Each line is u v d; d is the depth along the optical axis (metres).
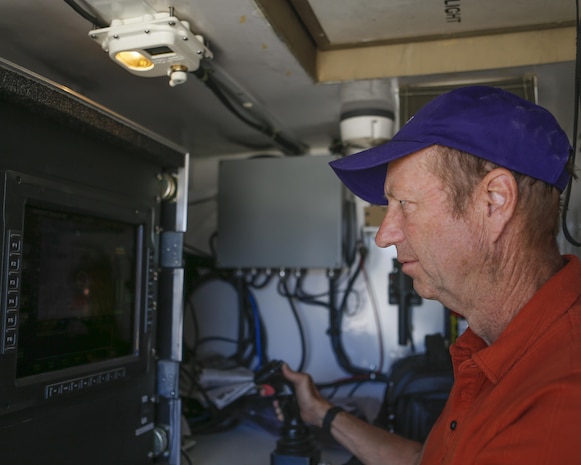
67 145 0.96
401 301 1.81
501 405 0.62
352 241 1.89
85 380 0.97
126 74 1.34
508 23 1.21
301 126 1.78
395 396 1.53
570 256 0.76
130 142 1.07
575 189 1.44
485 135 0.69
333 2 1.12
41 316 0.91
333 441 1.52
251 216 1.85
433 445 0.85
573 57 1.22
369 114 1.58
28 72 0.82
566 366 0.58
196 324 2.01
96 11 1.01
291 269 1.99
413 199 0.74
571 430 0.54
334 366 1.93
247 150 2.06
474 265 0.72
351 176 0.91
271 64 1.26
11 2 1.01
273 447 1.50
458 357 0.87
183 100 1.52
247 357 1.98
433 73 1.30
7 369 0.81
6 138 0.84
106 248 1.08
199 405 1.71
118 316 1.11
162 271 1.26
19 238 0.84
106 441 1.05
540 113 0.71
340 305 1.93
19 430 0.85
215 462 1.38
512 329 0.68
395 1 1.11
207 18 1.04
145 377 1.19
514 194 0.68
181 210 1.26
